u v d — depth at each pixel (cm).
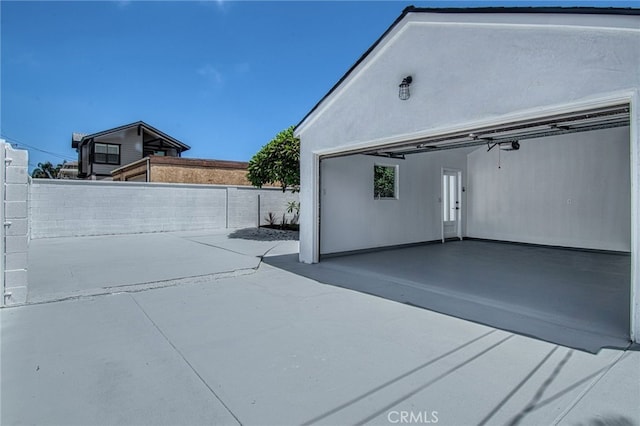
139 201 1342
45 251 922
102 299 496
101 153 2439
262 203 1625
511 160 1143
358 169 910
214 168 1705
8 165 456
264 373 285
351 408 237
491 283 595
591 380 270
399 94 544
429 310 449
